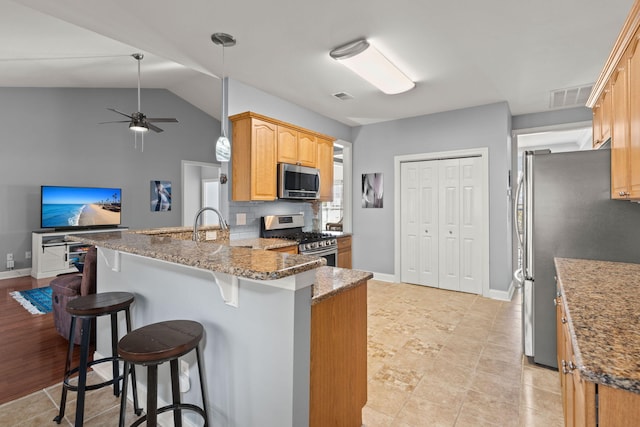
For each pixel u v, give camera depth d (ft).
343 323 5.08
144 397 6.22
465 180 14.20
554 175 7.57
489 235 13.47
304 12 7.12
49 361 7.97
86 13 7.16
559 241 7.54
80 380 5.34
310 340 4.30
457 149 14.21
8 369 7.59
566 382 4.71
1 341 9.13
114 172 19.54
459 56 9.18
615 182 6.42
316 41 8.41
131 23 7.57
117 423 5.76
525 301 8.13
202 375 4.84
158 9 6.98
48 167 17.47
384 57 9.14
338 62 9.71
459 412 6.13
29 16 9.02
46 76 15.21
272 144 11.58
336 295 4.90
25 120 16.85
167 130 21.58
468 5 6.84
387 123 16.25
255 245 10.46
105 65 14.42
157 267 6.14
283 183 11.78
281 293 4.06
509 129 14.05
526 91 11.89
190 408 4.56
